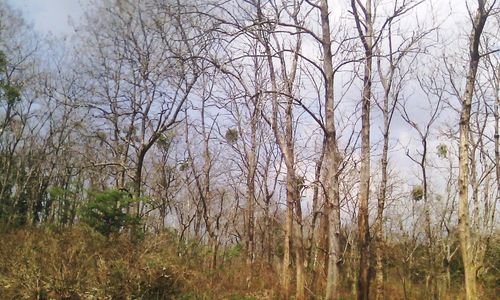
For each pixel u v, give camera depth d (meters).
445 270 18.84
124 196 15.22
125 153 20.38
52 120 30.47
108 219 14.09
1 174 28.72
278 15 11.68
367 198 13.76
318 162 15.92
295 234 15.63
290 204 15.47
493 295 17.88
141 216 16.47
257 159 22.11
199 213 24.62
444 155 20.97
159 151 28.44
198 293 13.65
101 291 11.33
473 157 17.11
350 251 18.44
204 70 11.62
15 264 11.84
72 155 29.50
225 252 23.20
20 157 30.45
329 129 11.42
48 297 11.07
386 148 16.38
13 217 22.45
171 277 12.62
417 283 20.97
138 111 19.61
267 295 16.02
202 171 28.89
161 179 27.23
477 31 9.96
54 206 25.98
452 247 20.95
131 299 11.61
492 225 17.81
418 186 20.70
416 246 20.47
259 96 11.77
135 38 18.50
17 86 26.12
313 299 15.12
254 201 23.45
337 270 11.42
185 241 20.25
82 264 11.84
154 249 13.52
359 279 13.40
